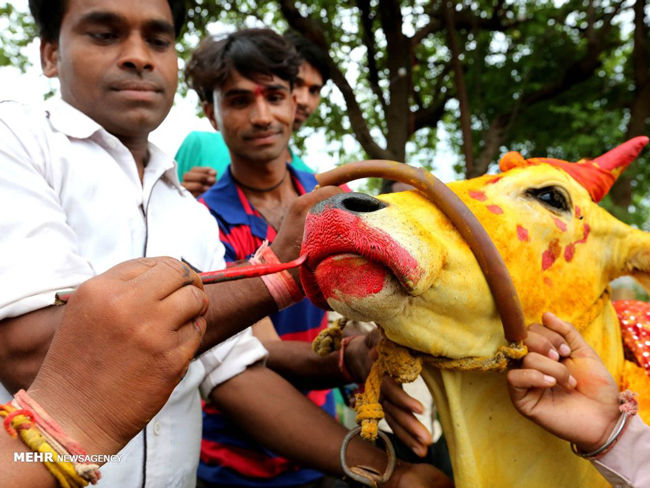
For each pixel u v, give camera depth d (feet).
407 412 5.43
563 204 5.40
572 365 4.87
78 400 3.38
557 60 27.48
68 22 5.72
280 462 8.21
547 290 5.18
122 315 3.39
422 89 30.32
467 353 4.80
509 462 5.24
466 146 21.85
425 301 4.51
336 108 25.34
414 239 4.18
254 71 8.71
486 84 27.53
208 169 9.75
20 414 3.26
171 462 5.66
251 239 8.56
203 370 6.24
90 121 5.56
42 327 4.38
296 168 10.67
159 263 3.65
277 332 8.57
